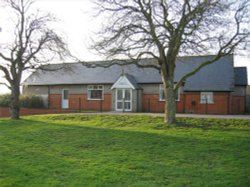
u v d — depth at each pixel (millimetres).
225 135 17969
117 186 10469
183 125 21562
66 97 42750
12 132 21391
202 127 20812
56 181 10984
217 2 19562
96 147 16281
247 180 10875
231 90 34750
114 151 15289
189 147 15578
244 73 38406
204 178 11141
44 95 44375
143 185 10531
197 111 35625
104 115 27047
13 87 28172
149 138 17719
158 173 11750
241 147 15312
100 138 18188
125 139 17688
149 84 37719
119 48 20969
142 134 18828
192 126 21219
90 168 12406
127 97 37531
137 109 37250
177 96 36219
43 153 15164
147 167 12492
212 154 14297
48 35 27484
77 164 13039
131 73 39656
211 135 18078
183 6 20297
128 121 23906
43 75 44688
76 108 41812
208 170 12023
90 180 11031
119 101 38031
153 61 26094
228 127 20828
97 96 40469
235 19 20141
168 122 22391
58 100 43281
